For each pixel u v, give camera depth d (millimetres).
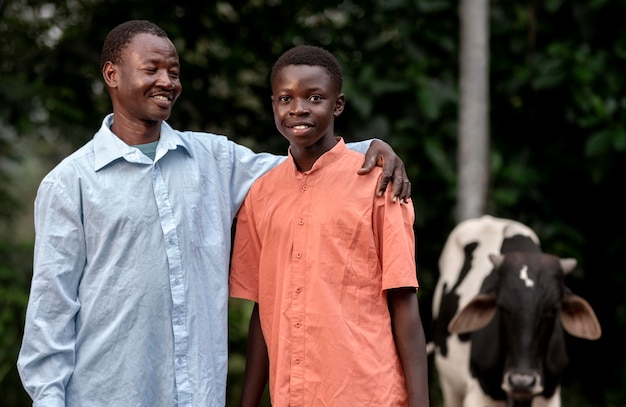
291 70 2859
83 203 2844
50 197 2832
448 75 6754
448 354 5188
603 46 6750
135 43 2896
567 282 6922
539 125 6949
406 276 2816
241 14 6750
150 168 2887
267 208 3006
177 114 6680
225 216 3033
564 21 6891
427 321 7090
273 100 2951
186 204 2908
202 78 6797
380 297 2877
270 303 2971
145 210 2848
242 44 6695
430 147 6434
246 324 6965
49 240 2816
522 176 6641
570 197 6883
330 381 2791
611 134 6223
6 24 6551
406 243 2855
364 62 6668
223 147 3127
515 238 5254
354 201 2869
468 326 4645
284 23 6711
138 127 2947
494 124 7082
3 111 6191
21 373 2822
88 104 6711
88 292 2836
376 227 2883
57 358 2801
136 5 6461
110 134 2900
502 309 4516
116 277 2820
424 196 6680
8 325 6211
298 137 2861
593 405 7012
